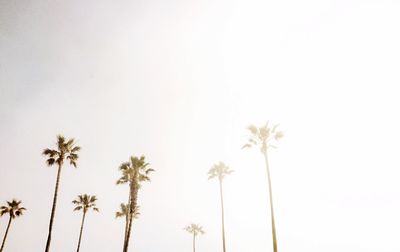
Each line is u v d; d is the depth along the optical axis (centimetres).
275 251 2181
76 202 4094
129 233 2581
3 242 3697
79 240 3878
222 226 3369
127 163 2881
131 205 2697
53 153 2733
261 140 2784
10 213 3862
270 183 2520
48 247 2328
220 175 3691
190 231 6228
